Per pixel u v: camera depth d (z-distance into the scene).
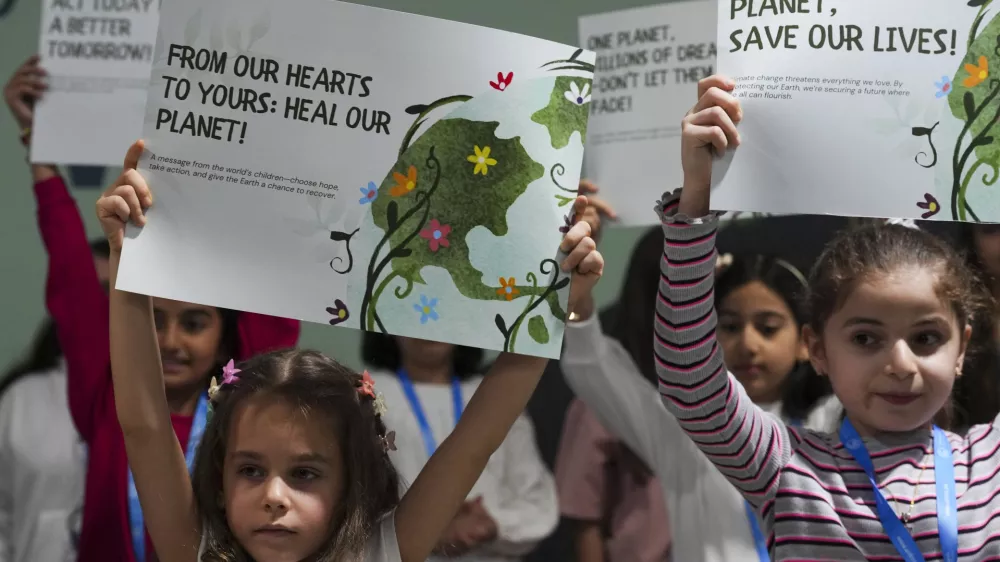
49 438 2.94
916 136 1.71
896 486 1.79
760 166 1.70
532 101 1.74
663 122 2.86
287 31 1.72
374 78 1.73
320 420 1.82
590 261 1.74
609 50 2.93
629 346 3.03
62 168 3.75
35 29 3.88
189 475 1.92
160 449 1.78
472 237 1.73
